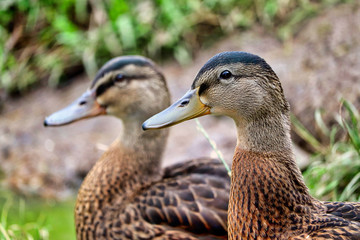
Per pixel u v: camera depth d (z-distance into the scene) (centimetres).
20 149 794
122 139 530
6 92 873
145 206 488
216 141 721
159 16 872
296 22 845
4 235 516
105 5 884
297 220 356
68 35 868
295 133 721
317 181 571
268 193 360
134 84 530
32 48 893
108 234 497
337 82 736
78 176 759
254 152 371
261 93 370
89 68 852
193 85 396
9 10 895
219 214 468
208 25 875
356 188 546
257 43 837
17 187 743
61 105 832
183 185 491
